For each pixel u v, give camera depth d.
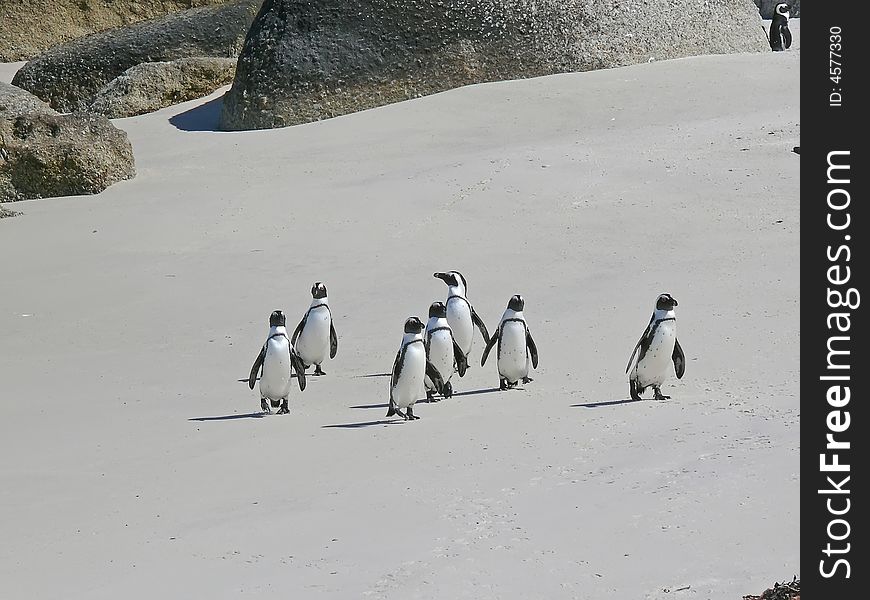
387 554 10.05
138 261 24.92
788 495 10.40
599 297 20.17
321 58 39.78
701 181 26.55
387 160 31.70
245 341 19.52
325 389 16.84
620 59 39.97
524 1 40.25
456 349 16.58
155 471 13.09
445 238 24.66
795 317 18.05
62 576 10.19
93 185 32.44
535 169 28.48
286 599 9.31
